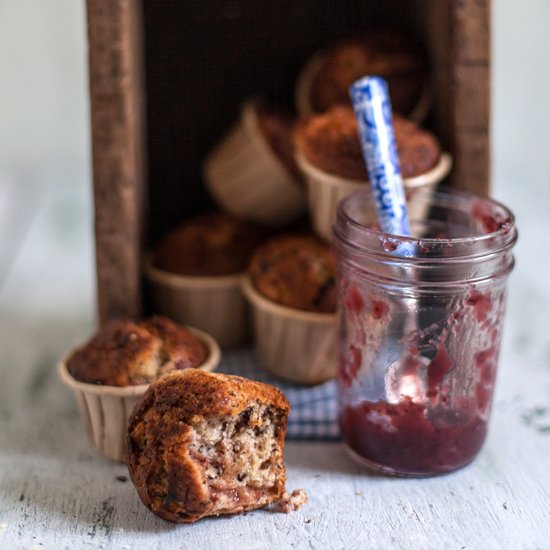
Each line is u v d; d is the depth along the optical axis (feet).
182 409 1.87
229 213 2.53
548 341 2.46
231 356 2.40
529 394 2.26
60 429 2.16
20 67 3.25
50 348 2.45
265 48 2.56
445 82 2.24
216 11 2.52
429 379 1.98
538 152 3.37
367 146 2.06
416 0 2.42
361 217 2.09
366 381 2.02
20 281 2.76
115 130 2.13
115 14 2.08
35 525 1.91
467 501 1.97
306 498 1.96
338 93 2.38
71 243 2.99
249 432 1.91
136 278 2.23
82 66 3.26
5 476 2.02
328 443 2.13
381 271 1.95
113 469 2.05
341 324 2.07
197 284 2.35
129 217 2.18
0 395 2.27
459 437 2.00
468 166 2.20
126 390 2.00
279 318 2.22
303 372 2.26
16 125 3.33
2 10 3.17
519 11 3.19
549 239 2.98
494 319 1.99
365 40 2.41
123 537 1.88
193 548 1.86
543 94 3.28
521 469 2.05
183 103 2.58
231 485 1.90
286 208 2.47
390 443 2.01
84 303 2.65
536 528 1.90
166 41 2.53
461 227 2.11
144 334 2.06
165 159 2.61
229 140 2.52
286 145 2.42
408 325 1.97
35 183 3.37
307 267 2.23
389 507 1.95
